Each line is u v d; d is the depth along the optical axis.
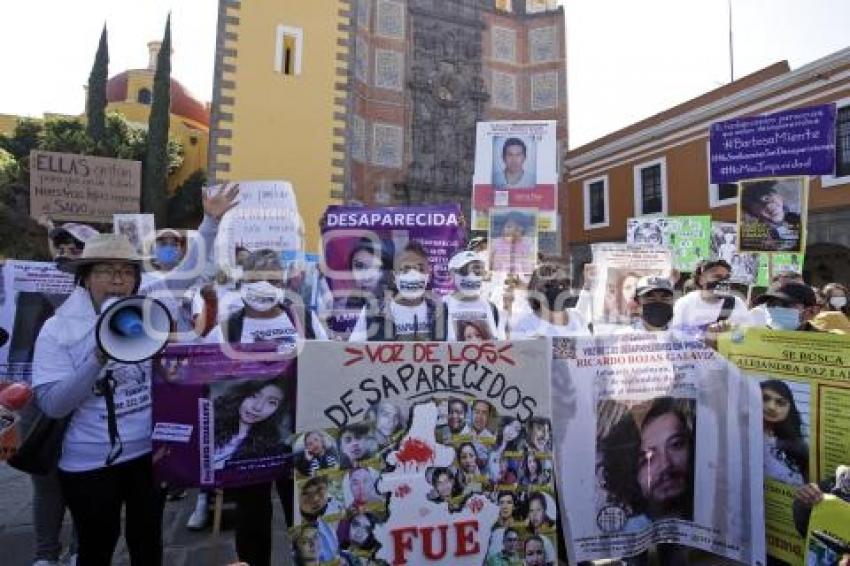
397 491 2.84
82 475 2.95
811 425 3.12
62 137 26.06
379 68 26.20
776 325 4.49
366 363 2.89
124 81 35.94
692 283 6.33
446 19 27.56
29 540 4.54
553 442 3.10
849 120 16.72
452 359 2.96
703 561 3.83
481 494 2.90
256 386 2.99
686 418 3.29
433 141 26.77
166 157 27.00
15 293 4.84
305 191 18.47
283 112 18.53
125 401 3.05
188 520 4.89
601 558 3.12
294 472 2.79
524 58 28.75
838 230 16.97
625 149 23.97
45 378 2.83
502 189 5.90
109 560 3.03
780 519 3.19
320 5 19.23
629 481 3.19
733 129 6.23
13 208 23.17
